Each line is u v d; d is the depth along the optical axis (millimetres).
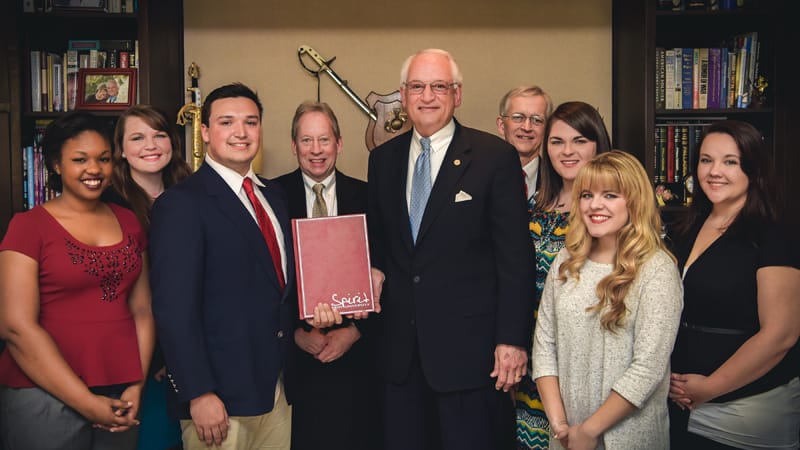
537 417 2088
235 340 1853
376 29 3414
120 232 1907
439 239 2057
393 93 3410
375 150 2311
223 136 1904
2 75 2945
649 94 3049
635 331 1697
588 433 1682
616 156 1817
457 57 3438
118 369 1837
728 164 1902
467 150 2107
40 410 1733
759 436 1817
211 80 3387
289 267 2061
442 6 3422
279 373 1982
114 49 3127
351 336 2340
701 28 3297
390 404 2115
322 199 2619
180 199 1834
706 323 1892
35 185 2998
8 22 2943
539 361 1875
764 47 3109
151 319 1990
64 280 1762
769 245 1822
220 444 1810
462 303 2049
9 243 1723
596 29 3455
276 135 3414
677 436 1960
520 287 2010
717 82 3162
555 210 2207
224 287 1861
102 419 1760
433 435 2115
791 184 3016
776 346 1771
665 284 1682
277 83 3408
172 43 3262
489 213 2074
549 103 2885
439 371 2027
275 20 3398
